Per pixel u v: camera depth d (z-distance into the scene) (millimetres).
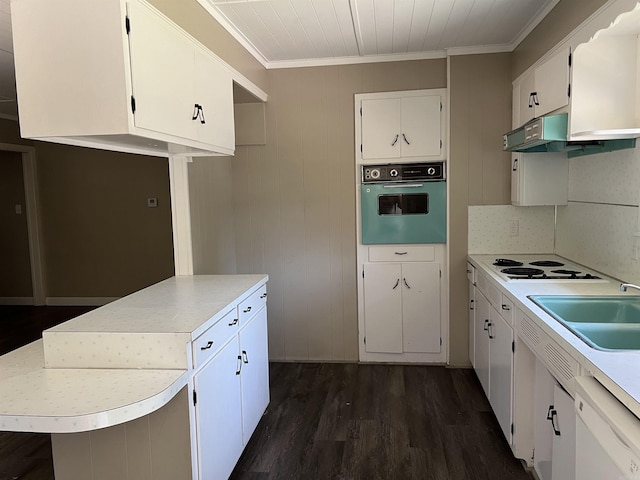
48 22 1778
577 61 2297
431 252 3918
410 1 2723
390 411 3182
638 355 1514
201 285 2785
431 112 3789
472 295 3645
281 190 4023
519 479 2412
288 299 4113
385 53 3752
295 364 4102
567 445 1743
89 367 1886
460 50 3672
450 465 2551
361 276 4004
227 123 2883
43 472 2631
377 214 3916
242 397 2553
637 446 1082
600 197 2801
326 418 3107
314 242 4035
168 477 1903
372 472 2506
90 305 6133
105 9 1739
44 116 1805
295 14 2881
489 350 3025
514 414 2451
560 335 1738
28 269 6184
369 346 4062
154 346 1854
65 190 6016
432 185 3828
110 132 1771
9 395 1633
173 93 2135
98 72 1761
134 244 5996
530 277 2748
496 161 3730
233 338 2418
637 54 2230
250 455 2691
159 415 1876
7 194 6102
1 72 3842
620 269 2561
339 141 3924
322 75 3891
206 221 3451
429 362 4020
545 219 3705
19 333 5031
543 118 2381
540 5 2807
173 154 2938
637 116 2260
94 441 1923
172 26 2131
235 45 3145
